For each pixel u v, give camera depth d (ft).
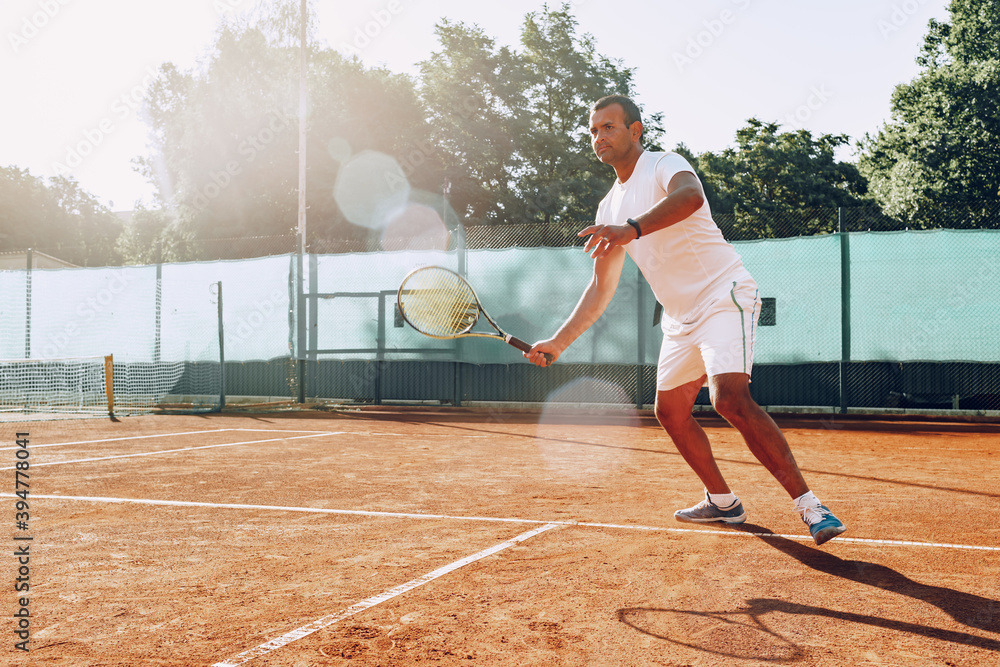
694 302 11.63
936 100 86.89
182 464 21.15
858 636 7.66
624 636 7.70
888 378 35.86
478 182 82.33
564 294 39.37
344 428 32.68
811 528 10.73
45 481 18.13
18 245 138.00
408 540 11.94
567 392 40.73
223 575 10.04
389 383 44.50
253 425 34.19
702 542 11.69
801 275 35.40
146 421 36.65
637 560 10.62
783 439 10.89
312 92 75.41
